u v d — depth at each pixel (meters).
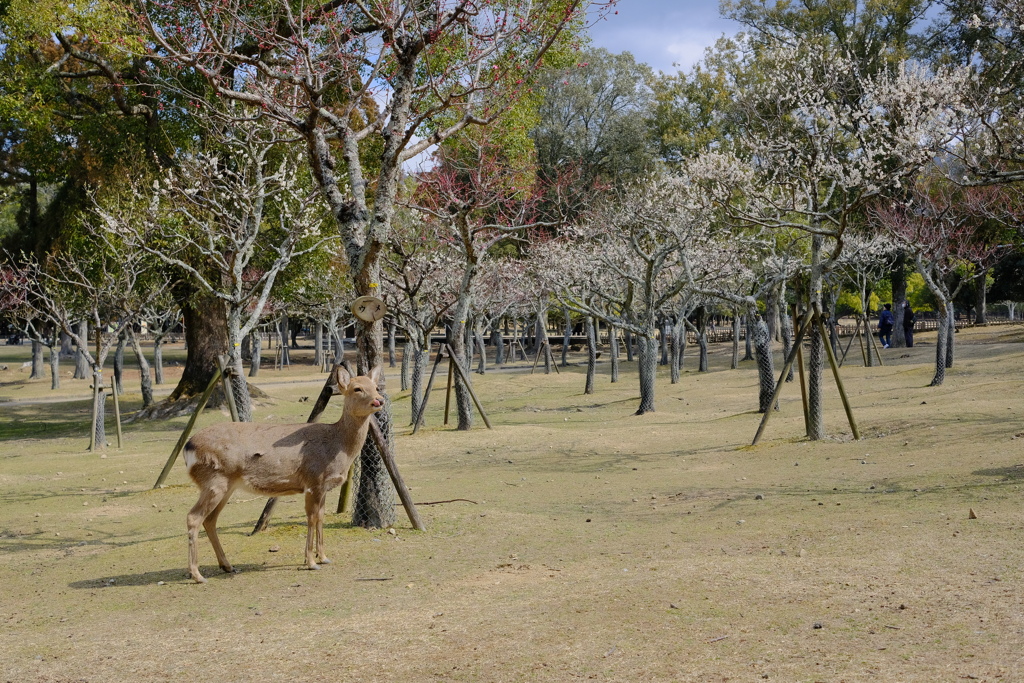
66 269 26.88
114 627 6.75
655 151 54.12
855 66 19.72
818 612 5.92
